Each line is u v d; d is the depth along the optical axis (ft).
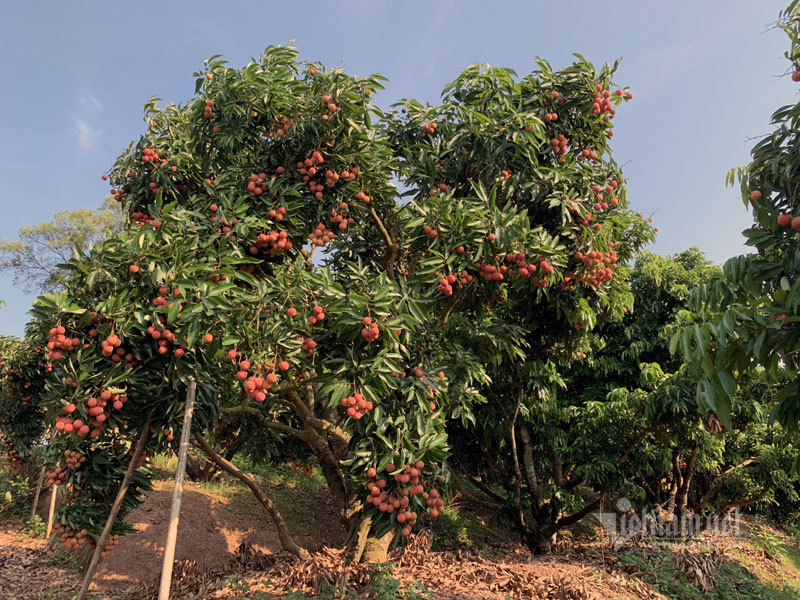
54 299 14.52
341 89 18.66
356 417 15.78
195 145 21.08
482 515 41.37
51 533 31.32
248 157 21.66
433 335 21.42
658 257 43.75
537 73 22.61
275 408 31.12
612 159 23.61
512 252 19.06
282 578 20.22
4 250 80.64
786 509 48.98
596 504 30.76
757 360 11.85
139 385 15.60
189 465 41.83
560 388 45.03
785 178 12.19
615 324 44.62
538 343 30.66
